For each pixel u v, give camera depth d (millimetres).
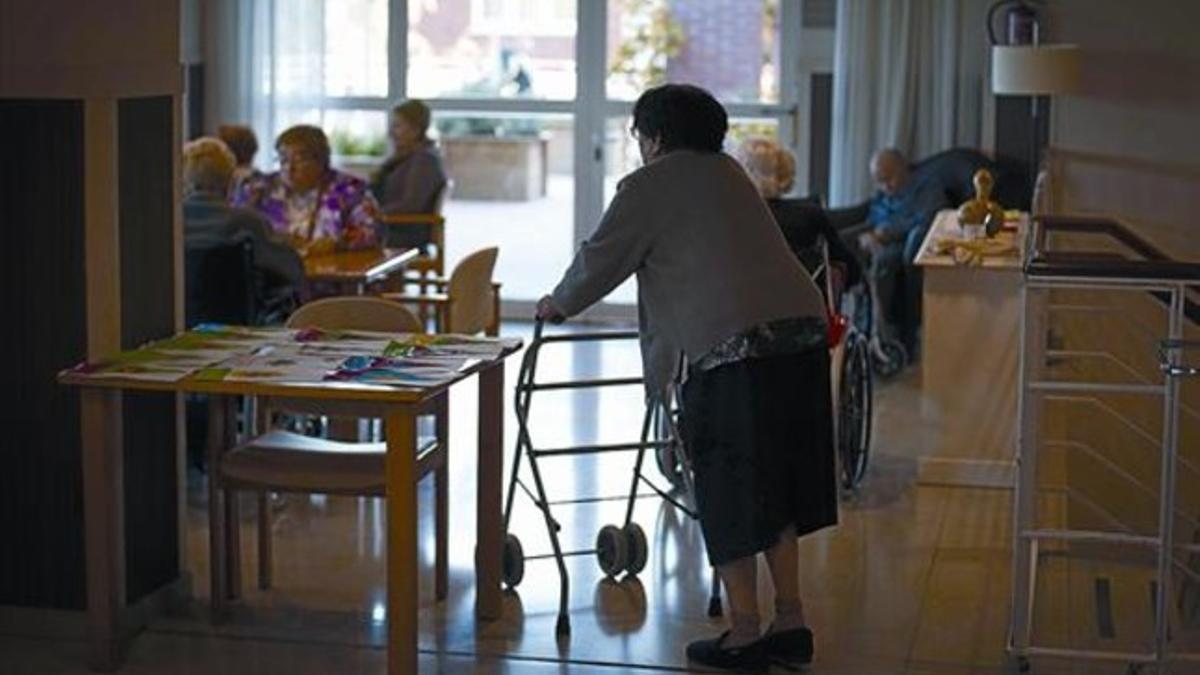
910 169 13250
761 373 6395
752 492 6414
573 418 10820
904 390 11781
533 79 14562
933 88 13477
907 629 7145
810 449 6562
